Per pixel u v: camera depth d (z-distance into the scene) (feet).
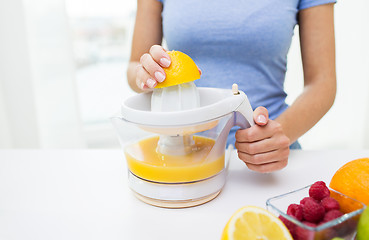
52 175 2.16
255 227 1.25
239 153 1.94
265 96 2.90
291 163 2.20
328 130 5.65
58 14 4.88
